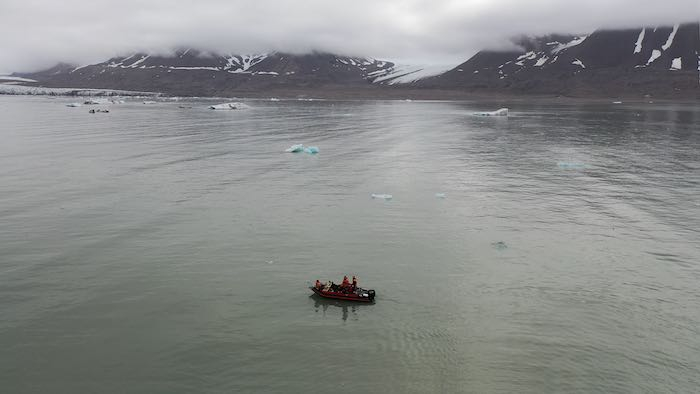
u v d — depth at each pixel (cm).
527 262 3816
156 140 10138
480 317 3030
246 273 3581
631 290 3375
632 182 6356
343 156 8256
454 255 3938
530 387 2425
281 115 18100
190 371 2517
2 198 5372
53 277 3484
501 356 2653
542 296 3288
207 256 3859
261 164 7438
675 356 2662
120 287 3353
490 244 4172
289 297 3253
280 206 5172
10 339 2762
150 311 3061
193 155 8175
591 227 4591
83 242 4109
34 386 2400
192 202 5272
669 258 3891
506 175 6788
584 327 2927
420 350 2700
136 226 4494
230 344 2742
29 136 10694
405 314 3062
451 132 12125
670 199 5531
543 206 5259
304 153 8512
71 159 7700
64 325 2900
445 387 2420
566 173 6931
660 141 10219
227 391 2381
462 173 6919
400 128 13125
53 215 4788
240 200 5378
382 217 4850
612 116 17075
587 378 2491
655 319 3016
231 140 10231
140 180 6266
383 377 2486
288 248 4038
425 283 3459
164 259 3794
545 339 2805
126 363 2573
